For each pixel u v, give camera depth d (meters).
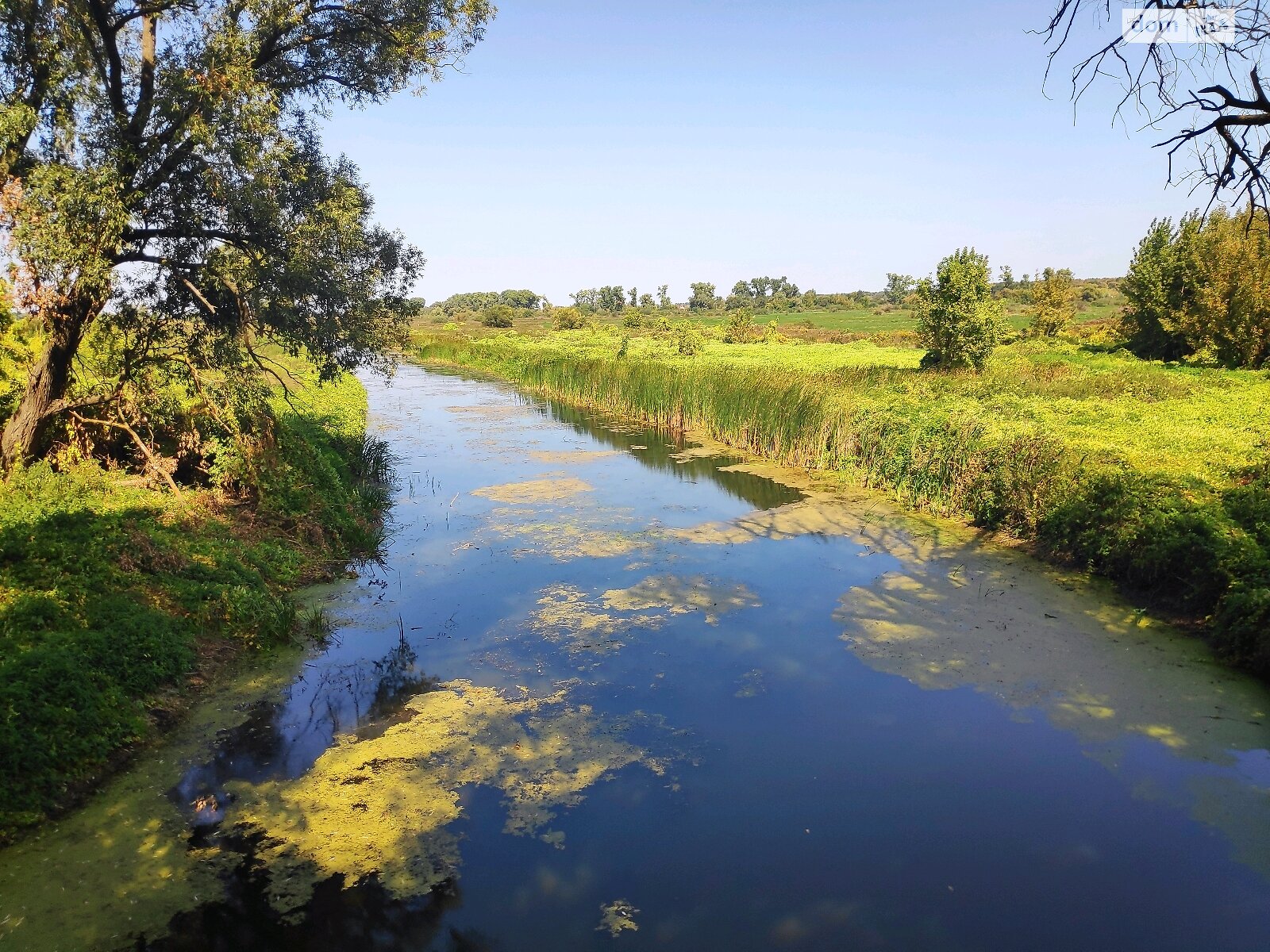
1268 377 23.47
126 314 11.23
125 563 8.12
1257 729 6.63
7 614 6.69
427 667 8.03
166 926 4.61
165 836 5.39
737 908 4.82
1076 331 43.66
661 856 5.29
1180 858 5.21
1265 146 3.20
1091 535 10.35
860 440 16.48
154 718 6.65
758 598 9.84
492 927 4.66
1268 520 9.04
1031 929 4.63
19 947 4.39
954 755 6.42
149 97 9.79
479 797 5.92
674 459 18.86
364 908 4.79
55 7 9.13
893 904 4.84
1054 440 13.16
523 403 29.83
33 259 8.37
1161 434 14.88
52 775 5.60
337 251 11.11
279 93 11.23
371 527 12.53
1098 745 6.49
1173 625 8.62
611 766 6.31
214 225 10.82
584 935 4.61
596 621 9.17
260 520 10.97
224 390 11.05
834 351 43.22
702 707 7.22
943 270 26.81
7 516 8.28
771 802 5.85
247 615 8.38
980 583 10.11
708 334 57.22
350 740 6.64
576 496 15.18
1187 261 28.59
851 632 8.78
